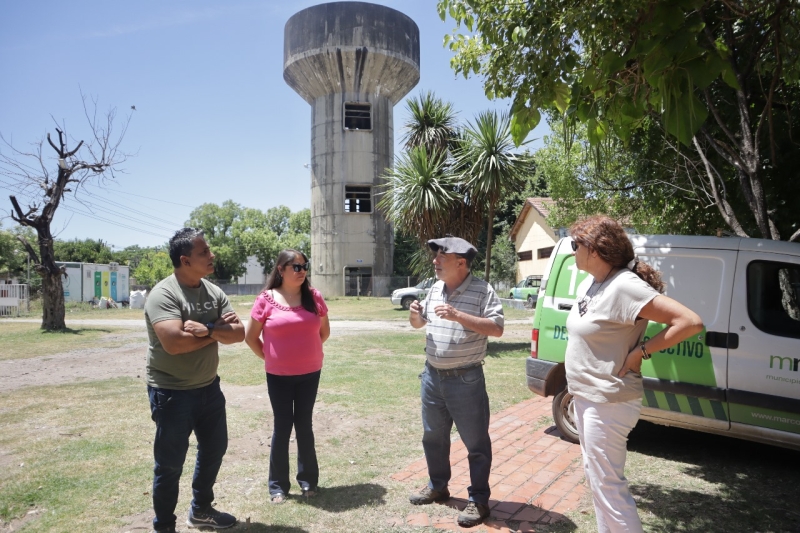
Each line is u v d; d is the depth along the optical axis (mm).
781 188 7395
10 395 7836
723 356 4781
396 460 5082
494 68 4973
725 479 4656
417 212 13008
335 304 33188
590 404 2883
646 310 2750
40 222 17234
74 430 6020
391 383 8555
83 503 4094
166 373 3387
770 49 5988
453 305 3822
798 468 4934
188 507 4094
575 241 3002
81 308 30359
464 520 3691
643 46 3271
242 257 61562
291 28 40094
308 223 67188
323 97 40875
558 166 13102
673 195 8953
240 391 8203
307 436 4219
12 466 4871
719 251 4977
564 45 4305
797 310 4656
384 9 39625
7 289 27500
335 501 4113
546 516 3877
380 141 41188
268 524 3732
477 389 3762
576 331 2971
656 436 5902
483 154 12430
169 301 3359
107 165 17781
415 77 42344
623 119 4215
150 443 5551
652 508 4062
